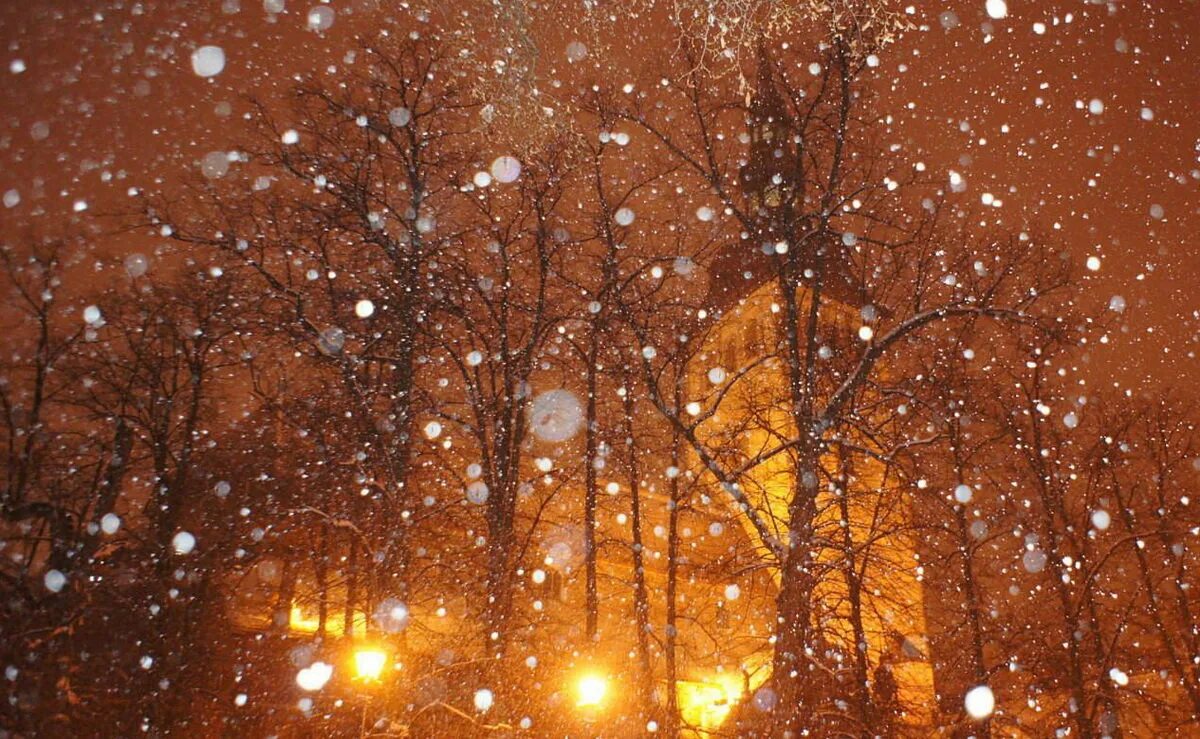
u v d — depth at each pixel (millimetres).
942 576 25781
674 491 24344
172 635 20703
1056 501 28688
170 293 23203
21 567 19891
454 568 22141
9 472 21750
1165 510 28969
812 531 20859
